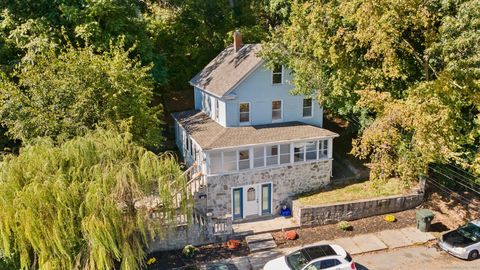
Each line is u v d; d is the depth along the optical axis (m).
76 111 17.30
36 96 17.11
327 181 22.31
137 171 13.93
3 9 23.83
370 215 20.41
